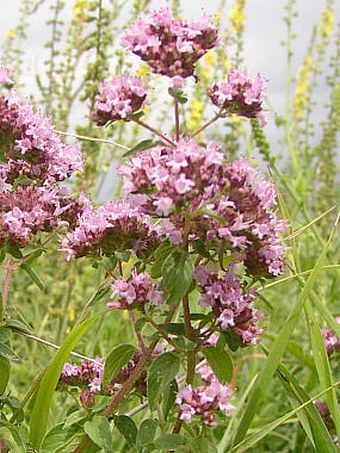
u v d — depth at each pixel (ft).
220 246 0.58
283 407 0.96
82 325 0.62
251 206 0.59
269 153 1.22
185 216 0.57
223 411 0.63
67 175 0.73
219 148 0.61
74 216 0.73
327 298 1.20
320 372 0.70
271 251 0.61
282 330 0.66
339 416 0.69
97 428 0.61
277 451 0.92
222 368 0.62
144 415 0.88
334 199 2.01
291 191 1.20
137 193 0.58
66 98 1.58
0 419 0.66
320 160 2.11
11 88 0.73
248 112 0.62
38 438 0.65
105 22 1.36
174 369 0.59
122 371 0.69
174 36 0.61
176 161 0.56
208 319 0.62
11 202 0.70
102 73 1.36
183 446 0.59
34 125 0.71
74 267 1.26
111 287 0.62
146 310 0.62
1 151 0.71
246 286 0.66
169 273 0.57
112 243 0.64
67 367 0.72
